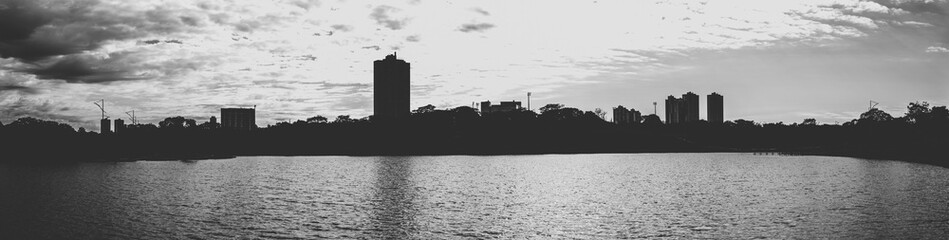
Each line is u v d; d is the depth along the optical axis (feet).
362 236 203.31
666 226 216.74
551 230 212.43
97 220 231.71
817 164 597.52
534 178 445.37
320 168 575.79
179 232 208.23
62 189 348.18
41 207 267.18
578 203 286.25
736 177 437.99
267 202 292.40
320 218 239.91
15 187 358.84
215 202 290.56
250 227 218.38
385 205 280.92
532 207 272.31
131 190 344.90
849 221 217.77
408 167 597.52
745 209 255.09
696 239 192.95
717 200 290.35
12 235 201.77
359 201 297.12
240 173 497.05
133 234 204.13
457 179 436.35
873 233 195.21
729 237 194.49
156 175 466.29
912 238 187.21
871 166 537.65
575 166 610.65
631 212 252.42
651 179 428.56
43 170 524.52
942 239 185.78
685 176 454.81
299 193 334.65
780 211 246.68
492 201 296.30
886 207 250.57
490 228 217.56
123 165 617.21
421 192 340.80
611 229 213.05
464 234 206.59
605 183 397.39
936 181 368.48
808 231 200.75
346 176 466.70
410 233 208.74
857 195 296.51
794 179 406.21
